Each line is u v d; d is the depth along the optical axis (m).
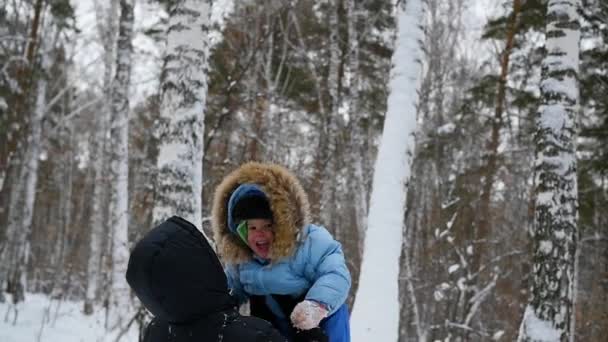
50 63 19.50
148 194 16.94
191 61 6.19
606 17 12.05
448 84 19.59
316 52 18.55
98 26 19.66
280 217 2.21
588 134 13.05
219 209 2.37
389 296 7.00
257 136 15.16
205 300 1.96
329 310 2.17
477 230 14.70
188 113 6.11
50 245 32.50
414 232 17.09
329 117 15.44
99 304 18.11
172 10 6.35
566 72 7.91
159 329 2.10
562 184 7.70
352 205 16.27
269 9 15.91
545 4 13.36
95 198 17.17
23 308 13.94
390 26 17.78
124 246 11.23
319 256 2.29
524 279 13.64
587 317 16.31
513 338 14.43
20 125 14.80
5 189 15.46
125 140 12.20
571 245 7.64
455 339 14.11
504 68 14.81
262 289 2.34
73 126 27.19
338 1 17.39
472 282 13.94
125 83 12.52
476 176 16.70
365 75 18.44
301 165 17.95
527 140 17.52
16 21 16.44
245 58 15.16
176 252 1.94
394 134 7.60
